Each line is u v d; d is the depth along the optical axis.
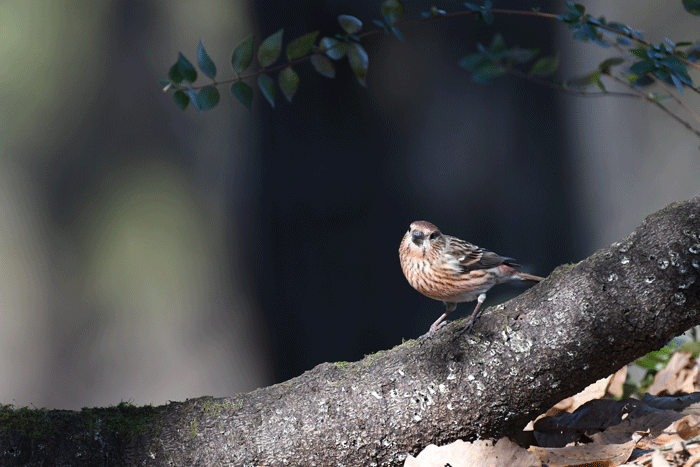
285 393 5.97
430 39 11.66
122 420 5.96
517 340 5.55
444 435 5.81
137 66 15.71
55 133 16.45
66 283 17.22
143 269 16.36
